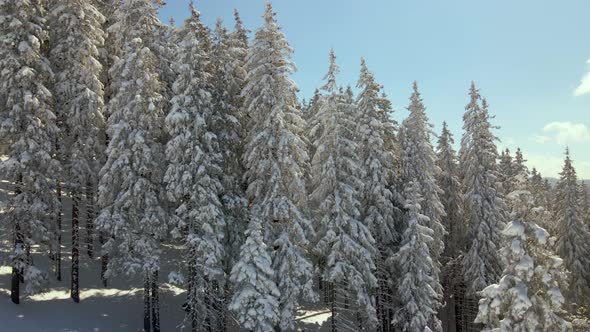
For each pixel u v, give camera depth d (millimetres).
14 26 18719
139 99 19250
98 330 19359
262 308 18438
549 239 13898
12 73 18750
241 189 23672
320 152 22766
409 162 26875
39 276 18984
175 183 19453
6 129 18391
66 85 21297
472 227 28344
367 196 24766
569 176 35969
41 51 22281
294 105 22625
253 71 20891
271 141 20312
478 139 28344
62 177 20875
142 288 24328
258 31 21391
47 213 19719
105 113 25156
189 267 20469
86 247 25938
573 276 33250
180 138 19344
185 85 20188
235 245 21875
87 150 21516
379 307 25250
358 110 25703
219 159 20438
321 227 22984
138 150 19625
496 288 14289
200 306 20234
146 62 20281
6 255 20281
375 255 23422
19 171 18484
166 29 22547
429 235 25875
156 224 19500
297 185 20609
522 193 14508
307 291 20391
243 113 23266
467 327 31109
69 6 21688
